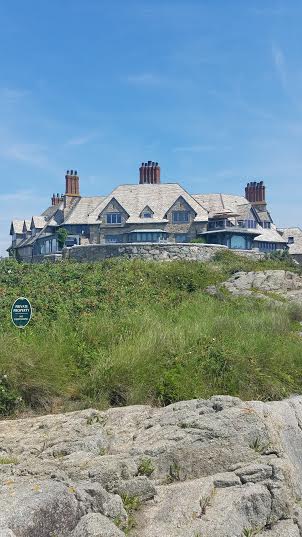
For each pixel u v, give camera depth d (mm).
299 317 18031
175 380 9938
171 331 12164
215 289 20891
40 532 4449
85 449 6824
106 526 4691
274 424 7227
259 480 6168
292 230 70062
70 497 4887
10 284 18531
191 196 56594
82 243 55875
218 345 11414
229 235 53625
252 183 67250
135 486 5816
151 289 19391
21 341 10961
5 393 9156
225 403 7660
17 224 74812
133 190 57406
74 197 60344
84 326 12125
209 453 6641
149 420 7625
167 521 5441
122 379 9797
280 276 23438
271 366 11438
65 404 9469
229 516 5523
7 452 6922
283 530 5723
